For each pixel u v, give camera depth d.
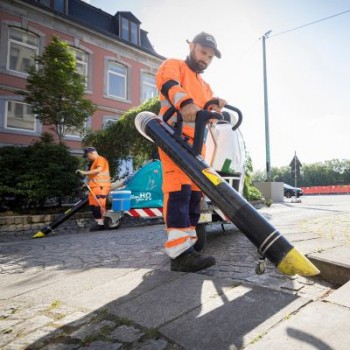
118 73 19.72
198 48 2.29
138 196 6.11
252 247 3.12
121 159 9.60
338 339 1.08
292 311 1.36
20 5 15.52
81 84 10.74
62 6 17.64
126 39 20.28
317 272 1.31
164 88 2.04
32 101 10.30
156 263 2.60
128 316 1.43
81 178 8.40
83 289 1.93
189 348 1.13
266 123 16.98
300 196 23.22
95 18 19.38
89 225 7.41
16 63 15.54
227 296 1.58
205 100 2.45
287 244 1.35
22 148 8.27
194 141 1.81
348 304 1.39
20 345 1.23
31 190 7.51
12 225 6.59
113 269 2.39
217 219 3.79
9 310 1.65
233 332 1.21
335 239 3.23
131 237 4.42
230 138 3.68
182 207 2.20
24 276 2.44
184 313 1.41
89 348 1.19
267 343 1.08
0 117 14.61
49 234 6.46
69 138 16.30
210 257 2.19
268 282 1.98
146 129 2.07
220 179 1.59
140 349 1.16
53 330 1.35
